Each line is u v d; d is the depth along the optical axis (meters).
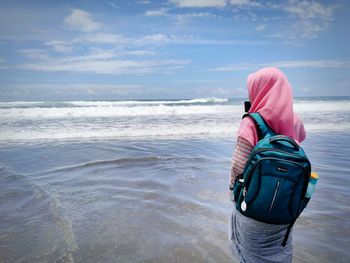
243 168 2.08
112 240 3.78
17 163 7.51
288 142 1.95
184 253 3.49
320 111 21.08
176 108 20.23
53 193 5.44
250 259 2.17
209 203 5.01
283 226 2.06
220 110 20.69
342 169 6.90
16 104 27.94
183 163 7.50
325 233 3.94
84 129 12.39
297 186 1.89
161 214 4.57
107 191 5.57
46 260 3.32
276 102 2.08
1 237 3.82
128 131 12.07
